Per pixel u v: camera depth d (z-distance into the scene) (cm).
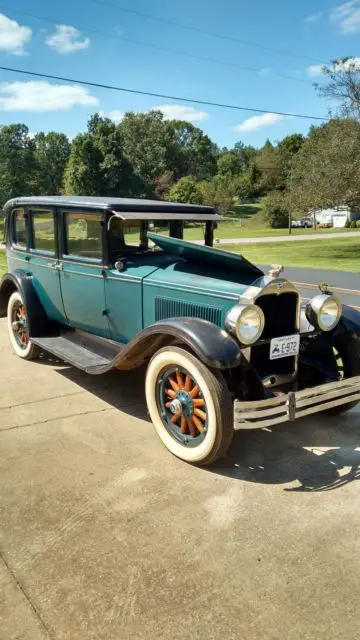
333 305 355
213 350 287
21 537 243
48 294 486
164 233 438
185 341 297
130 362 363
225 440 294
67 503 272
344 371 383
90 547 236
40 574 218
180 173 9506
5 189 7188
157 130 8438
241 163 11250
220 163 10375
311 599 206
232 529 251
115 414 395
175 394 324
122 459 322
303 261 1662
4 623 191
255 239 3256
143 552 233
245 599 205
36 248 498
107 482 294
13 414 393
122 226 406
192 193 5703
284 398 292
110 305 411
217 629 190
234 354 290
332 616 197
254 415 283
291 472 309
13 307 540
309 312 355
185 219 420
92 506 269
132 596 206
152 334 325
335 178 1927
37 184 7606
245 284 342
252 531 250
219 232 4388
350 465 319
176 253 393
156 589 210
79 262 430
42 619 194
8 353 561
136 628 190
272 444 348
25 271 521
